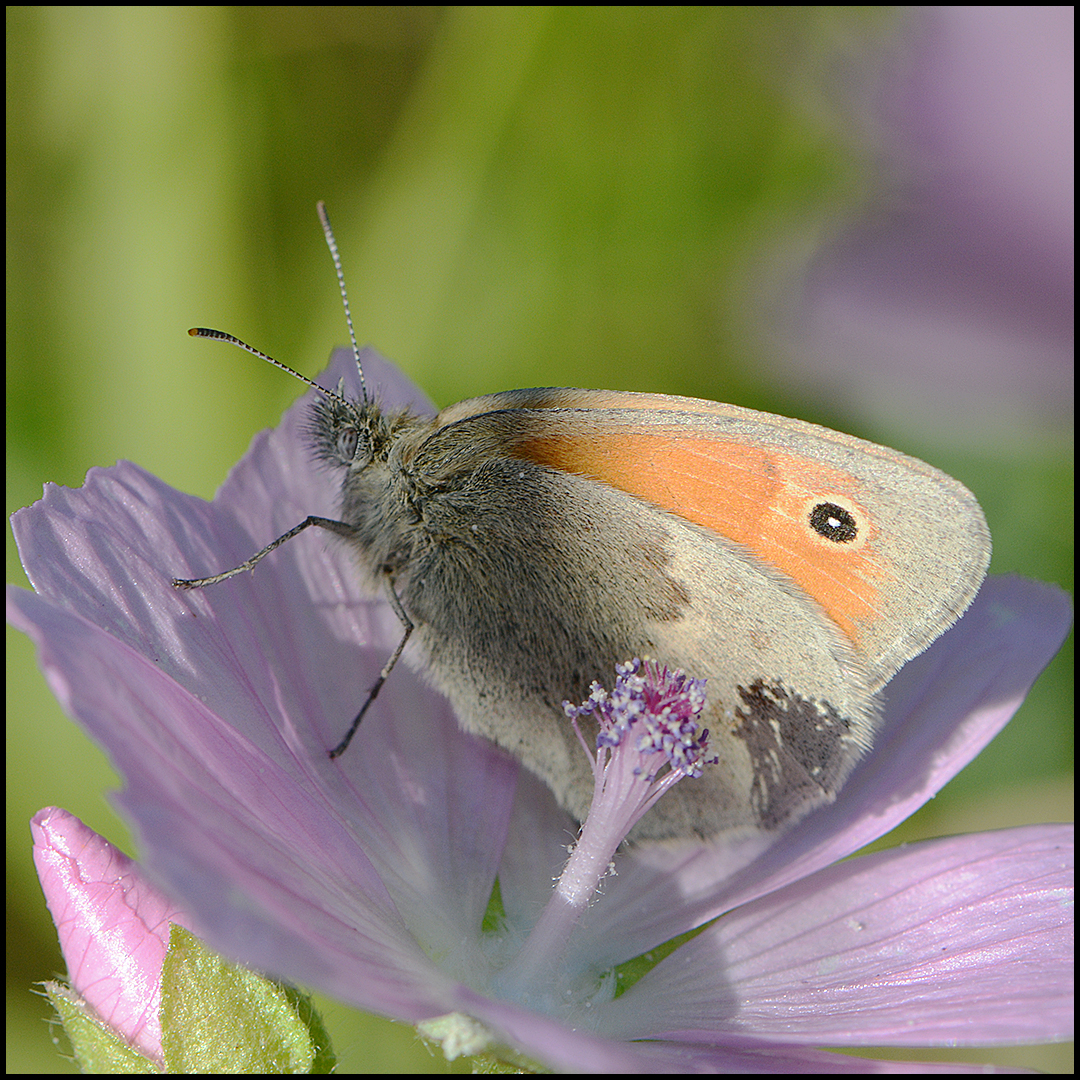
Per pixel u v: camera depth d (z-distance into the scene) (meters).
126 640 0.16
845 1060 0.16
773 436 0.16
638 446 0.16
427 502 0.17
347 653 0.17
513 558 0.16
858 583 0.16
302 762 0.16
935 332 0.18
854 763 0.16
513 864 0.17
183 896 0.15
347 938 0.16
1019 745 0.18
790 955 0.16
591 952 0.16
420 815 0.17
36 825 0.16
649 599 0.16
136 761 0.15
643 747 0.16
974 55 0.18
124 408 0.18
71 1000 0.16
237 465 0.17
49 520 0.16
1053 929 0.16
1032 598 0.17
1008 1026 0.16
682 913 0.16
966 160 0.18
